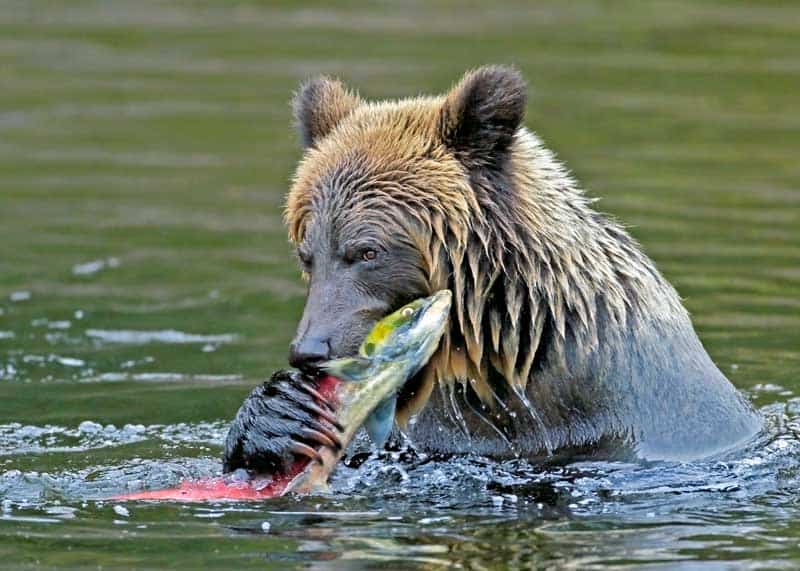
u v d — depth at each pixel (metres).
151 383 14.66
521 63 29.38
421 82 27.06
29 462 12.05
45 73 29.66
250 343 16.03
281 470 11.04
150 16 35.19
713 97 27.16
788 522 10.47
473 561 9.55
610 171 22.36
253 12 35.50
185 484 11.22
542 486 11.30
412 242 11.45
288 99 27.53
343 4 36.47
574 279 11.85
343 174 11.62
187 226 20.64
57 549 9.84
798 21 33.59
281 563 9.52
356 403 10.95
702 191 21.41
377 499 10.97
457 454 12.09
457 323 11.62
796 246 18.86
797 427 12.74
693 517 10.58
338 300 11.27
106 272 18.61
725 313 16.39
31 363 15.27
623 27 33.06
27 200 21.80
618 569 9.42
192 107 27.30
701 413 12.14
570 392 11.84
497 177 11.77
